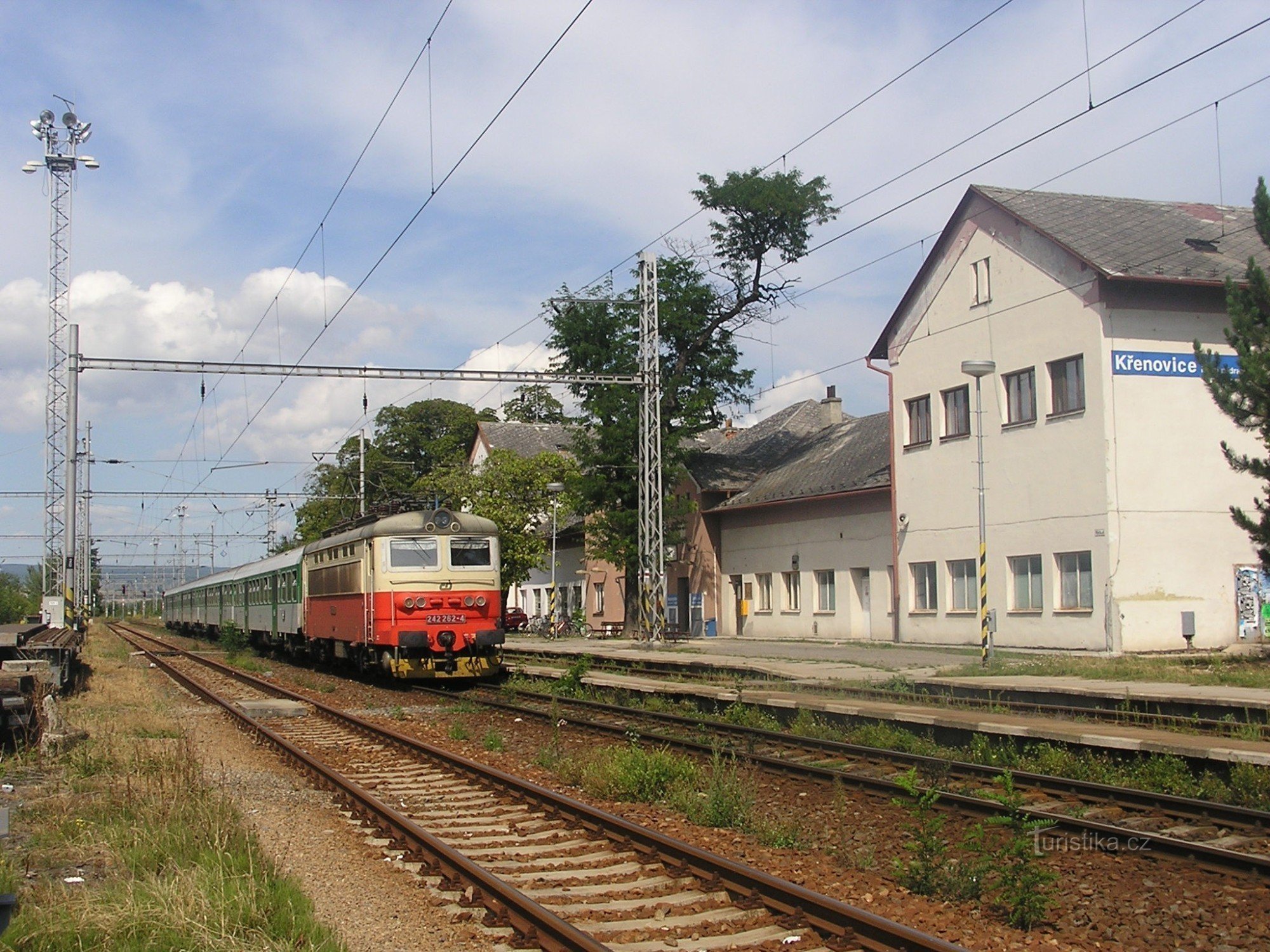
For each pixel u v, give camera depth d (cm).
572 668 2341
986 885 795
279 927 682
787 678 2148
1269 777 1084
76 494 3153
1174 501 2606
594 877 827
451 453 6844
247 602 3988
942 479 3016
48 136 3881
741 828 998
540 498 4631
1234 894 773
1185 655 2488
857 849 909
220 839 853
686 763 1210
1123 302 2603
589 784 1195
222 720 1895
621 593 4669
